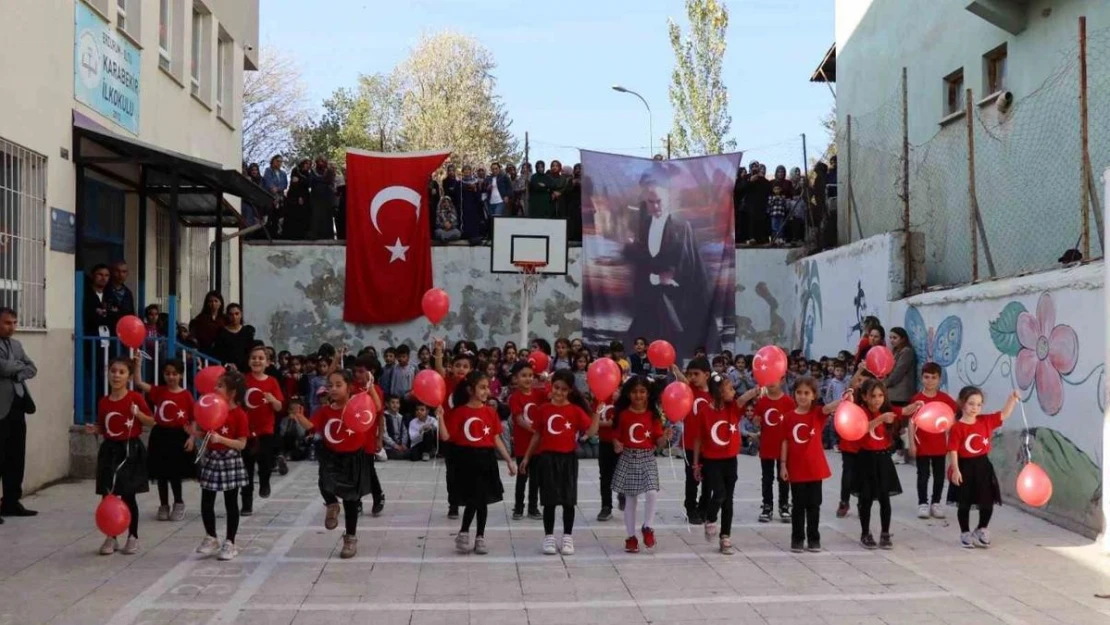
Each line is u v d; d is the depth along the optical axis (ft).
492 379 52.44
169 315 42.68
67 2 40.32
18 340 36.09
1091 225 41.93
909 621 22.47
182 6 55.72
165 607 23.27
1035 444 36.01
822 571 27.27
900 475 45.29
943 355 45.65
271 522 33.86
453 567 27.55
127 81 46.98
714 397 29.89
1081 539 31.60
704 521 32.04
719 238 67.41
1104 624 22.24
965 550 29.99
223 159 65.10
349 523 28.63
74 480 40.11
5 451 32.76
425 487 42.27
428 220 66.49
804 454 29.53
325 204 68.95
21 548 28.89
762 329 69.77
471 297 68.03
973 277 45.52
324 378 51.47
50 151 38.83
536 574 26.81
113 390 28.50
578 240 69.15
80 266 41.42
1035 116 46.55
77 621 22.09
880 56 65.31
